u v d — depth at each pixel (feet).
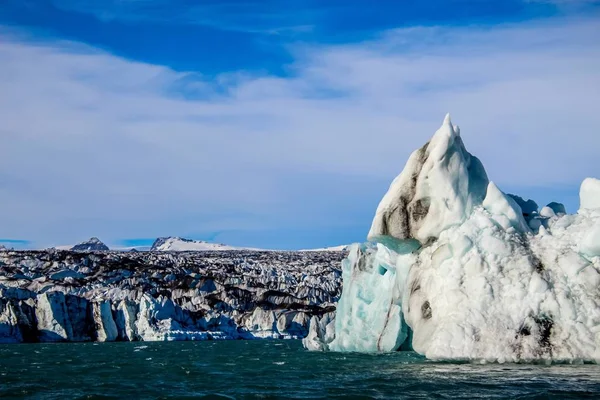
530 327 90.63
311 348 160.76
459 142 109.40
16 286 321.52
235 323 321.73
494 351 89.51
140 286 347.36
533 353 88.53
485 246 97.76
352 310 136.87
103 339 273.54
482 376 81.76
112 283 352.49
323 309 337.93
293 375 99.19
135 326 284.00
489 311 93.30
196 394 80.18
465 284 96.73
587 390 70.03
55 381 100.37
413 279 107.45
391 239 109.40
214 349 201.36
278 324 317.63
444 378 82.02
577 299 90.94
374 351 129.08
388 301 129.18
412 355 118.62
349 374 93.56
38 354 178.70
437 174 104.53
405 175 109.50
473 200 106.32
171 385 92.17
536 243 98.89
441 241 103.96
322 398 73.26
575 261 93.09
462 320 93.61
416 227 106.63
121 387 90.53
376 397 71.82
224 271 470.39
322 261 594.24
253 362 133.49
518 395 68.33
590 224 97.76
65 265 393.91
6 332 257.96
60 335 265.75
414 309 104.68
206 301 334.65
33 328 265.54
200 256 625.82
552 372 82.74
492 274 95.71
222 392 81.61
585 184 108.06
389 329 125.49
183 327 294.66
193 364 133.39
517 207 104.22
